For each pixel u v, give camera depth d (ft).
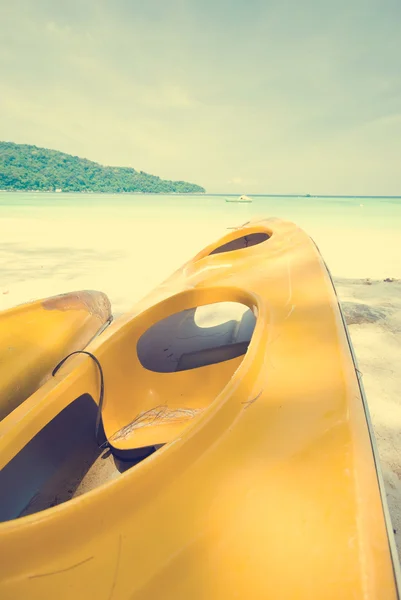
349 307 12.42
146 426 5.58
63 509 2.24
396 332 10.25
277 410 3.02
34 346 6.86
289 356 3.84
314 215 66.18
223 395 3.07
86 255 23.77
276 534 2.09
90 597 1.93
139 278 17.84
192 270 8.73
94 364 5.09
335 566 1.86
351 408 2.99
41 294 15.24
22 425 3.82
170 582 1.94
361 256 22.99
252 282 6.66
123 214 63.82
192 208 89.66
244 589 1.85
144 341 6.22
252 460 2.57
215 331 8.85
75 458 4.86
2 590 1.99
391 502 4.90
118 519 2.25
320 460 2.51
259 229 11.66
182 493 2.37
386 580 1.79
